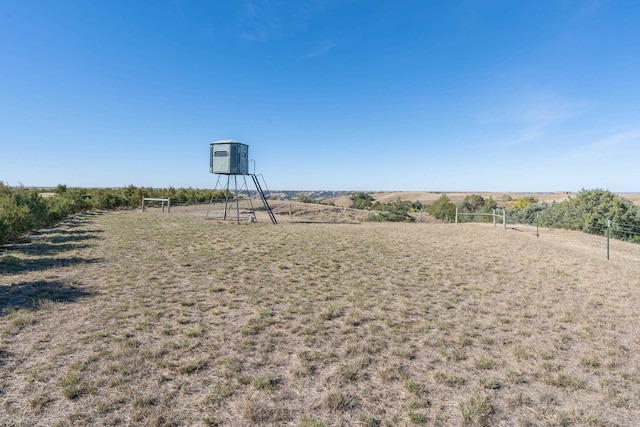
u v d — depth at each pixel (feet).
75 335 18.07
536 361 16.75
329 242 50.98
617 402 13.50
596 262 40.01
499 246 49.85
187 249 42.93
